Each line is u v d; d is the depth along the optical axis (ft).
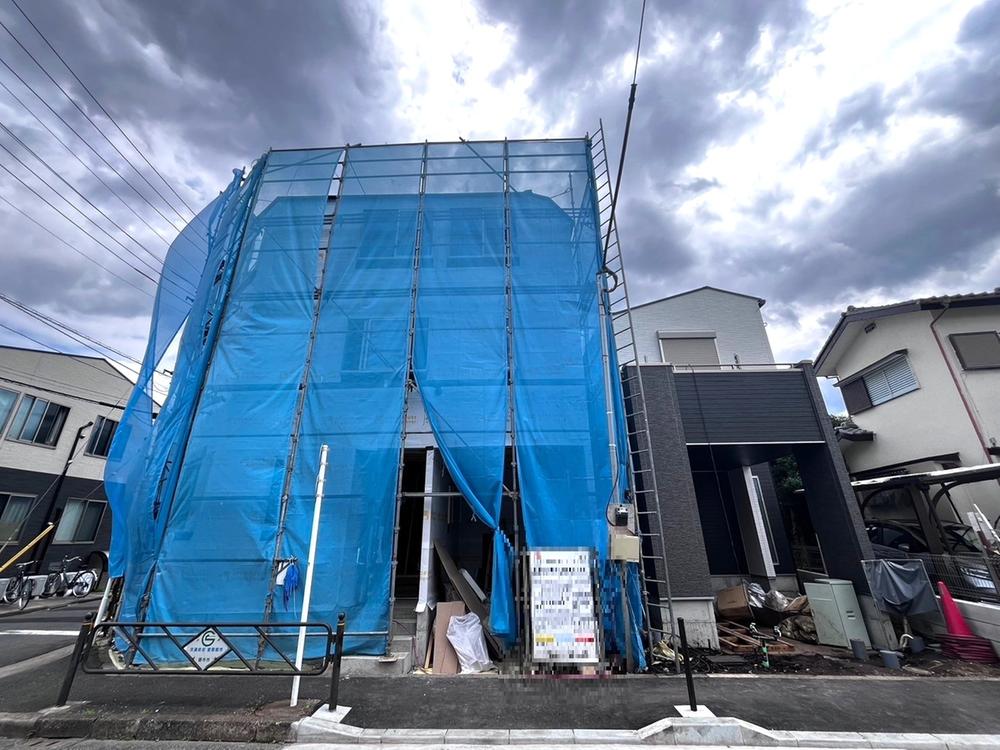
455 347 27.22
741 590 32.73
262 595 22.24
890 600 24.41
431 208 31.09
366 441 24.98
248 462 24.61
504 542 22.68
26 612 37.52
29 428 48.21
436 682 18.85
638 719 15.26
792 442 29.94
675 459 27.81
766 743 13.97
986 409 34.91
